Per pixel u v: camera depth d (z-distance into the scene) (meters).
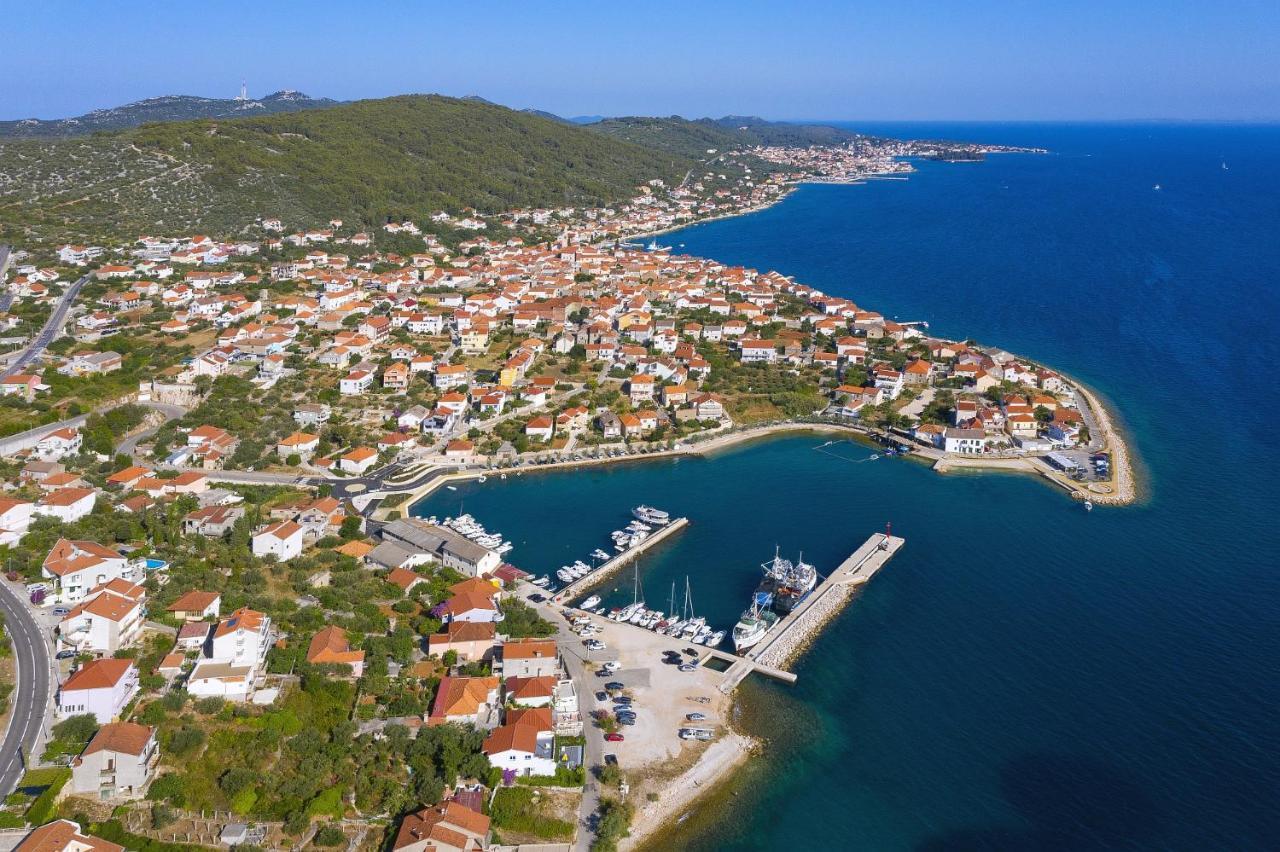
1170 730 140.12
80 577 155.62
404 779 121.62
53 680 133.25
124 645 142.62
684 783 127.50
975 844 119.31
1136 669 155.50
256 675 137.62
